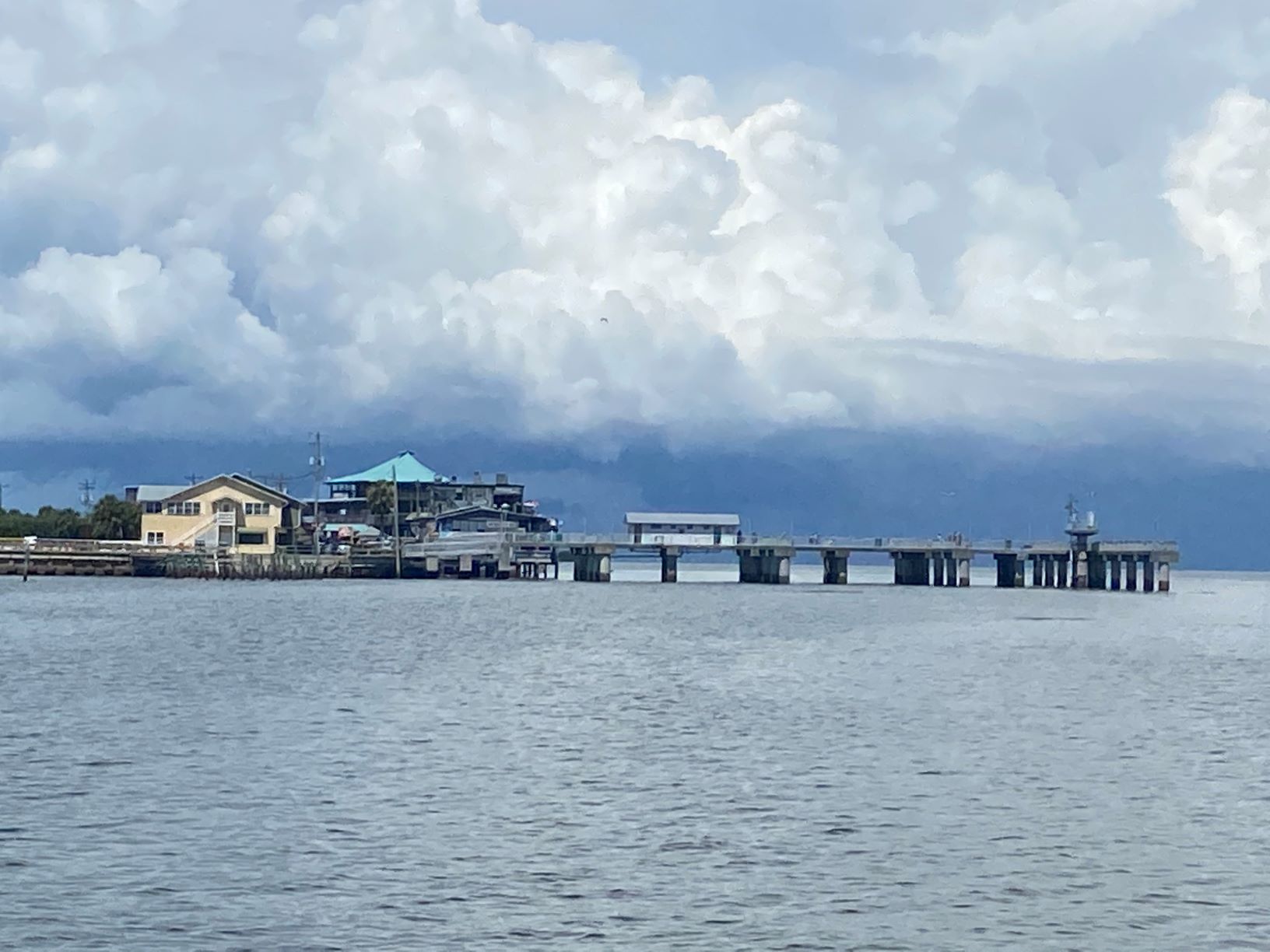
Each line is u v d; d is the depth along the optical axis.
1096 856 33.78
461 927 28.17
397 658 78.44
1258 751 49.06
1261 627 123.44
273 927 27.98
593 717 54.84
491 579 192.75
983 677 72.19
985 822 37.03
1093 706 60.94
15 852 32.62
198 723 51.97
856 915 29.28
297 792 39.38
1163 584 194.38
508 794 39.53
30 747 45.91
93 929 27.69
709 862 32.75
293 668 72.12
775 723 53.91
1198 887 31.41
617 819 36.69
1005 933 28.42
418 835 34.69
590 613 122.50
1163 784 42.47
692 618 119.19
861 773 43.47
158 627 98.50
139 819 35.88
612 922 28.62
